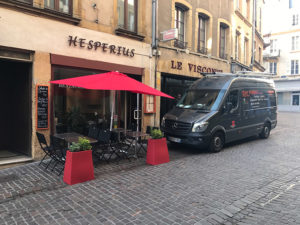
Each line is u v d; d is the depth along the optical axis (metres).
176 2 11.21
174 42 11.44
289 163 6.77
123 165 6.46
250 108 9.76
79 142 5.33
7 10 6.01
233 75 9.67
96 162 6.69
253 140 10.62
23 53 6.41
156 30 10.05
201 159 7.15
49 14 6.70
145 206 4.08
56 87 7.23
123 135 7.50
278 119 21.23
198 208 4.03
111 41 8.44
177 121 8.07
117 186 4.95
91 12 7.82
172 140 8.17
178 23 11.79
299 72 34.72
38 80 6.62
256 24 22.19
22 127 7.09
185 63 11.76
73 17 7.17
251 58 20.05
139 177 5.50
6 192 4.60
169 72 10.91
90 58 7.81
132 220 3.63
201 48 13.33
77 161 5.11
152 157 6.54
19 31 6.23
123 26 9.14
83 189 4.77
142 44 9.59
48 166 6.23
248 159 7.19
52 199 4.31
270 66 37.03
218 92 8.56
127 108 9.79
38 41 6.59
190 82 12.77
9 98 7.55
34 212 3.84
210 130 7.80
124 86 5.70
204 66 13.07
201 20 13.29
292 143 9.87
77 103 7.91
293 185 5.11
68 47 7.25
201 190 4.79
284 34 35.78
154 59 10.15
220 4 14.38
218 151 8.20
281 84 35.41
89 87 5.16
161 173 5.81
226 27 15.49
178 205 4.13
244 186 5.02
